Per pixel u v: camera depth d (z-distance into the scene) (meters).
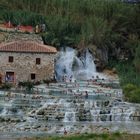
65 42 93.75
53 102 68.75
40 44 85.75
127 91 77.25
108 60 94.62
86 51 92.69
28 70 81.69
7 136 54.34
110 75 89.75
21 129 59.12
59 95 73.75
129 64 94.31
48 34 93.31
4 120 63.03
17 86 78.88
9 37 89.88
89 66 91.62
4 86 77.31
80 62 91.31
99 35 95.06
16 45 82.12
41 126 60.75
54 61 84.88
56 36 94.25
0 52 80.62
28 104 67.75
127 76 87.19
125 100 74.88
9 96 71.12
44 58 82.56
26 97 70.81
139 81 83.38
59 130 58.81
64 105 67.88
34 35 91.38
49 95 72.50
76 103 68.38
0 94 71.38
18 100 68.81
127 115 68.00
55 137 50.22
